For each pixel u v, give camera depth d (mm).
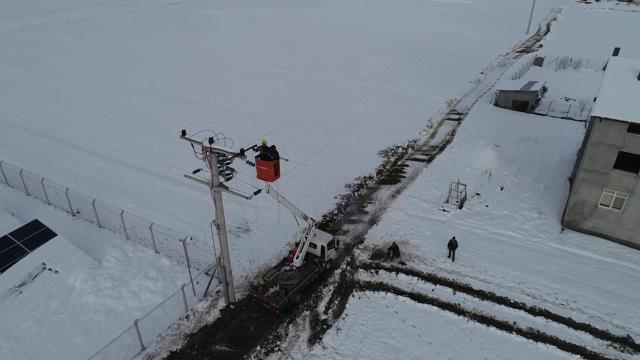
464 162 33062
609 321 20125
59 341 19344
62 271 22297
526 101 41938
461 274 22984
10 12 88375
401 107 43844
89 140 38156
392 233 26188
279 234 26281
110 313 20781
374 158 34656
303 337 19703
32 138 38625
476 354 18750
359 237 25938
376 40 68062
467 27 75250
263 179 18250
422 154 35188
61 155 35688
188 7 97438
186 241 25609
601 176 23828
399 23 79250
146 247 25094
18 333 19656
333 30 75062
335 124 40312
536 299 21359
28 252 22469
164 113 43312
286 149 35938
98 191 30641
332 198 29750
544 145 35438
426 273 23125
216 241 25672
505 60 58094
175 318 20625
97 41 70375
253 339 19578
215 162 17188
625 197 23766
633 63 28344
